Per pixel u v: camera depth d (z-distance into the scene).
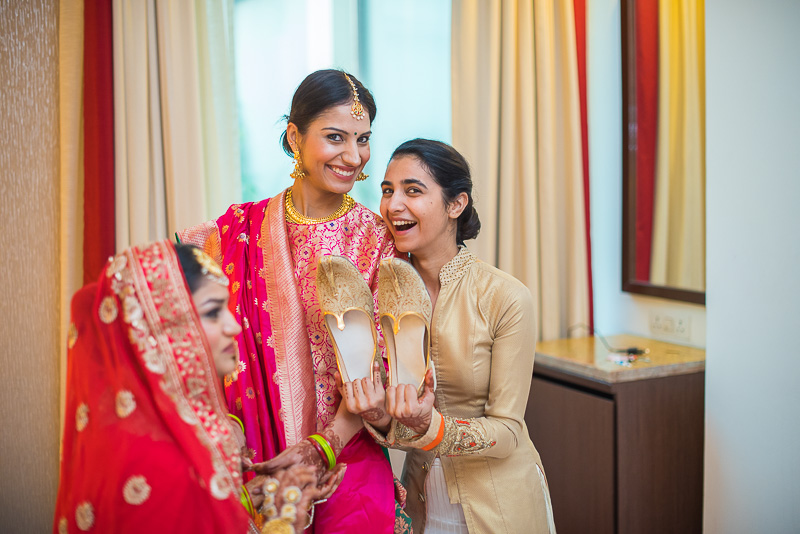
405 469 1.53
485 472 1.38
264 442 1.28
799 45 1.80
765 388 1.95
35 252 2.22
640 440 2.26
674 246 2.70
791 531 1.88
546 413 2.51
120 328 0.88
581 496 2.37
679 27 2.62
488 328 1.37
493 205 2.74
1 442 2.21
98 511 0.84
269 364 1.28
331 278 1.20
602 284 3.00
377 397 1.17
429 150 1.32
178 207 2.34
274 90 2.60
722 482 2.11
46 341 2.24
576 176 2.81
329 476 1.14
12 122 2.17
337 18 2.66
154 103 2.30
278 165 2.62
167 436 0.87
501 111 2.75
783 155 1.86
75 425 0.88
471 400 1.40
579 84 2.80
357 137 1.32
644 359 2.40
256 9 2.55
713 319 2.12
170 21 2.28
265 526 1.00
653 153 2.78
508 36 2.69
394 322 1.21
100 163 2.21
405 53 2.79
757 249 1.96
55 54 2.20
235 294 1.32
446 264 1.40
